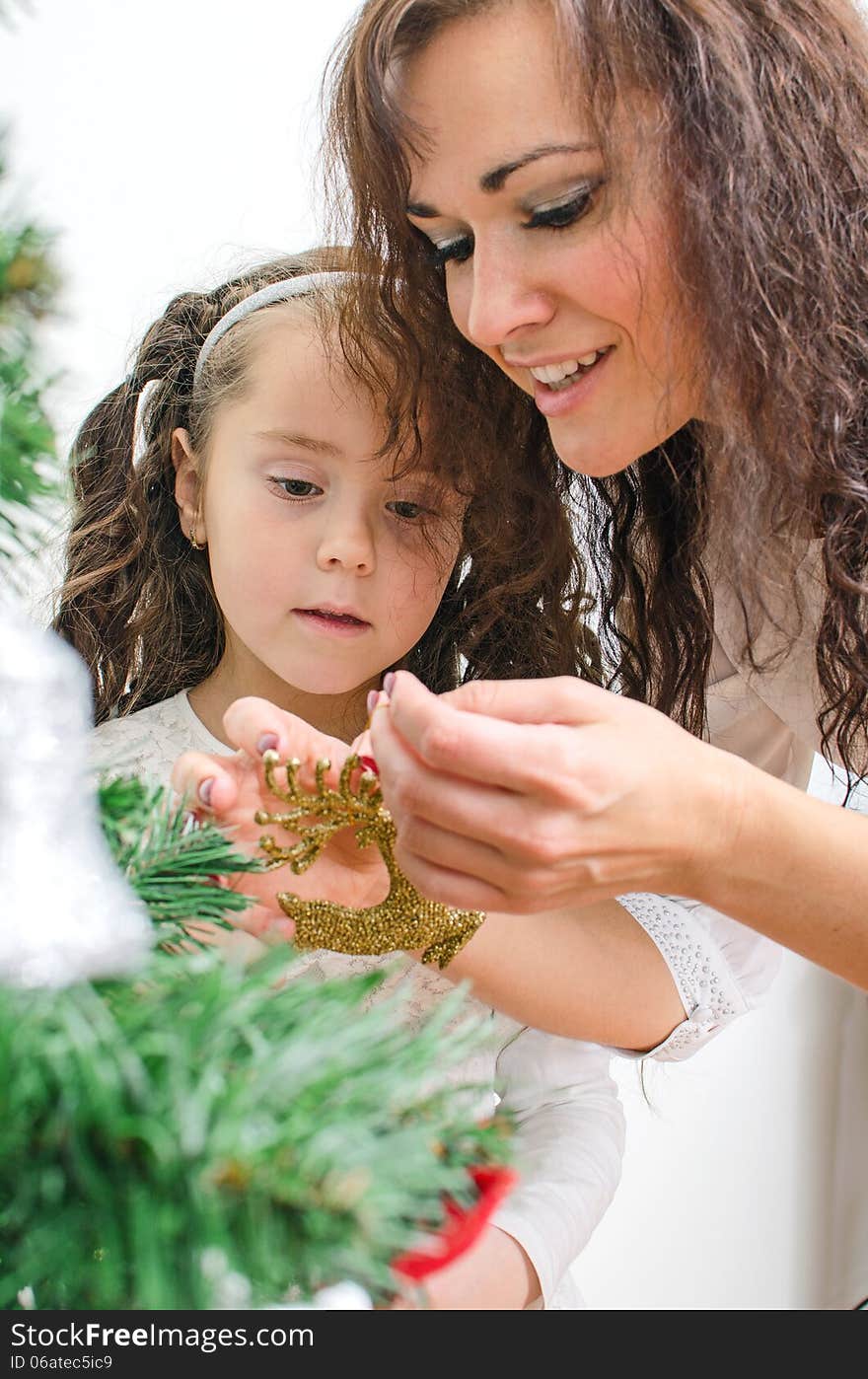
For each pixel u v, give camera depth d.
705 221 0.75
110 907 0.33
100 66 1.19
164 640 1.13
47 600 1.14
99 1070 0.27
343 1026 0.33
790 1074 1.62
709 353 0.78
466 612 1.11
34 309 0.34
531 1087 0.98
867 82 0.82
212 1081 0.28
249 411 0.95
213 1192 0.27
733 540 0.83
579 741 0.57
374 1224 0.27
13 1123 0.28
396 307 0.93
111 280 1.22
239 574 0.96
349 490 0.94
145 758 1.03
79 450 1.12
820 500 0.85
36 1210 0.29
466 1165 0.36
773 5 0.78
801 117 0.78
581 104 0.72
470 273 0.84
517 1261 0.81
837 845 0.67
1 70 1.15
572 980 0.88
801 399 0.79
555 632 1.10
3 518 0.37
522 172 0.74
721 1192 1.59
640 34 0.72
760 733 1.10
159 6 1.20
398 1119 0.33
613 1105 0.99
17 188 0.34
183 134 1.23
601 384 0.82
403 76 0.75
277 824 0.61
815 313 0.79
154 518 1.11
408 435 0.95
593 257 0.75
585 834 0.58
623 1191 1.52
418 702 0.55
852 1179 1.66
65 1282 0.30
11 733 0.34
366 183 0.89
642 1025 0.92
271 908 0.68
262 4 1.23
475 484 0.99
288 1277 0.30
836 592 0.86
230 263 1.19
